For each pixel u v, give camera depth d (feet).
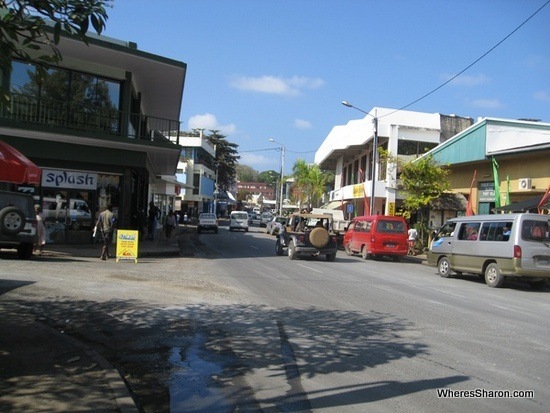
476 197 86.12
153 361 20.93
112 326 26.43
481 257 51.80
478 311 34.76
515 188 74.59
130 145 67.00
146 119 97.60
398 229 77.97
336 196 162.30
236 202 358.43
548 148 64.28
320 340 24.94
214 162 274.36
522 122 77.66
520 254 47.62
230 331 26.23
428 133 113.60
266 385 18.38
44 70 18.51
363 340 25.14
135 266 53.57
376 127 99.25
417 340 25.44
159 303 32.83
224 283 43.60
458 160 85.05
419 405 16.61
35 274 41.68
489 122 77.41
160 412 15.78
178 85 78.69
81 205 69.15
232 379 18.97
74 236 68.74
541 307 38.11
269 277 49.14
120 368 19.97
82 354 20.26
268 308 32.65
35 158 64.64
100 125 68.49
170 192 150.20
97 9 16.56
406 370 20.40
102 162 68.49
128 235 58.80
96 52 63.67
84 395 15.98
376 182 113.39
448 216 96.48
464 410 16.26
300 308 33.09
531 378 19.75
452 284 50.96
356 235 82.94
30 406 14.97
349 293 40.63
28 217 50.14
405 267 68.90
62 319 27.35
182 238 111.55
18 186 64.59
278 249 77.46
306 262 67.51
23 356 19.92
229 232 154.81
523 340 26.25
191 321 28.14
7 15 17.08
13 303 30.42
